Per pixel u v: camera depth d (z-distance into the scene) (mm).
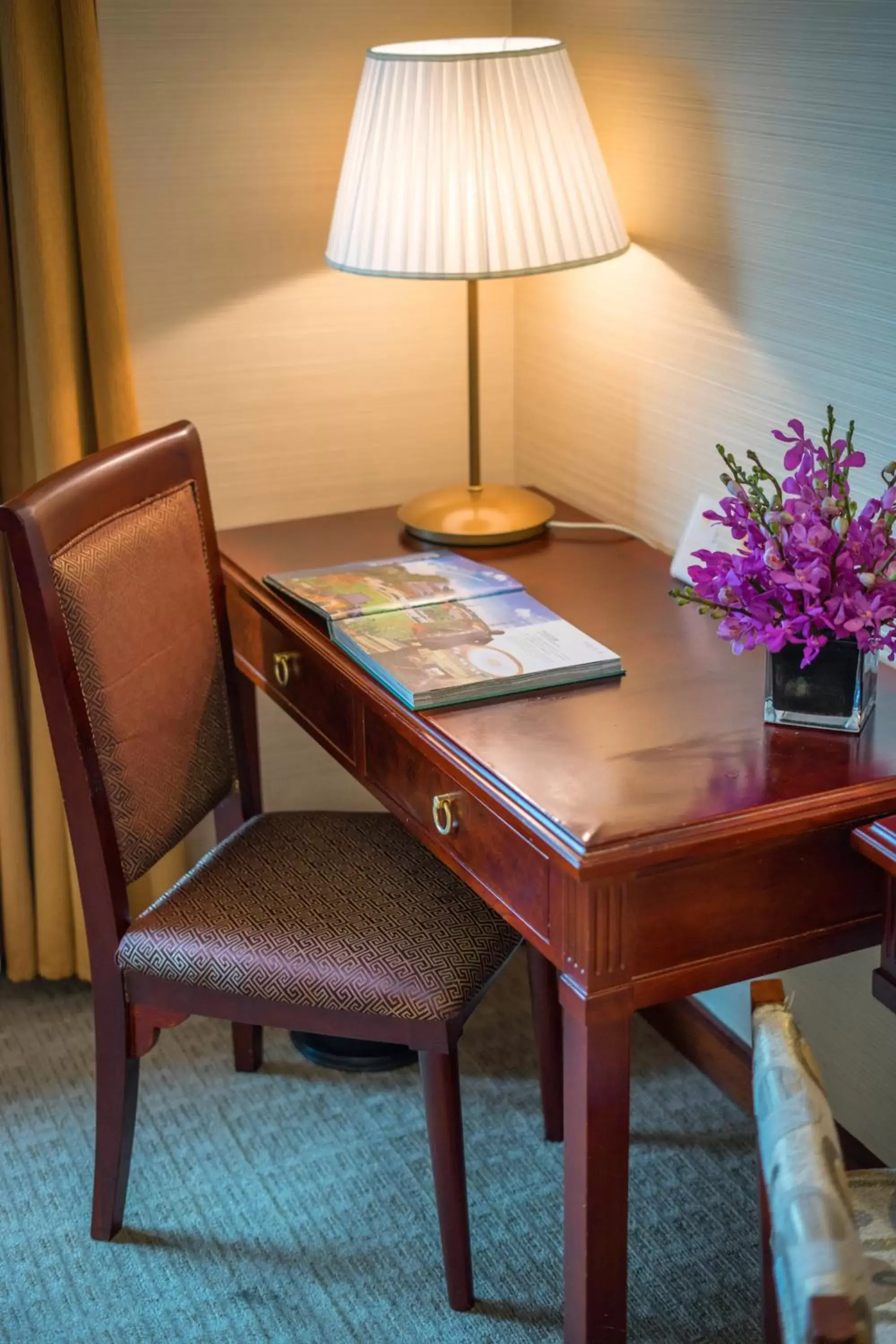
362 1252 1863
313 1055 2250
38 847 2371
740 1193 1953
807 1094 1038
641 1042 2301
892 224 1607
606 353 2213
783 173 1761
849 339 1710
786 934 1438
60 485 1661
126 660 1750
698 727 1533
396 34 2258
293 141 2248
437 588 1886
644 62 1986
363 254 1922
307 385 2389
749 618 1468
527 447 2529
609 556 2088
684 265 1983
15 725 2316
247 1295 1797
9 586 2256
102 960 1766
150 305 2248
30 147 2012
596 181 1915
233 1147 2062
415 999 1628
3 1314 1774
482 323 2461
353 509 2502
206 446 2359
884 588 1396
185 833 1914
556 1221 1913
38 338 2102
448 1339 1726
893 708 1573
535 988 1978
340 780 2617
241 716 2057
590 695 1618
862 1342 813
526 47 2066
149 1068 2248
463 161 1844
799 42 1691
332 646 1763
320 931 1712
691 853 1318
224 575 2068
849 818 1382
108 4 2074
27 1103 2172
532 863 1400
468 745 1492
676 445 2086
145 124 2152
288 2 2172
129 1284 1819
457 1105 1683
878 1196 1283
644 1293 1784
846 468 1434
